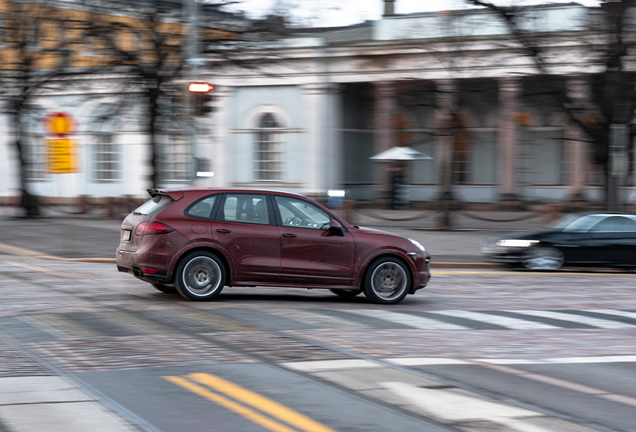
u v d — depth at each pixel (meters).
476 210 37.44
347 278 11.99
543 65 25.53
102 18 27.27
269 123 39.09
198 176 19.55
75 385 6.46
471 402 6.18
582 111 24.94
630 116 24.06
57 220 30.70
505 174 37.19
